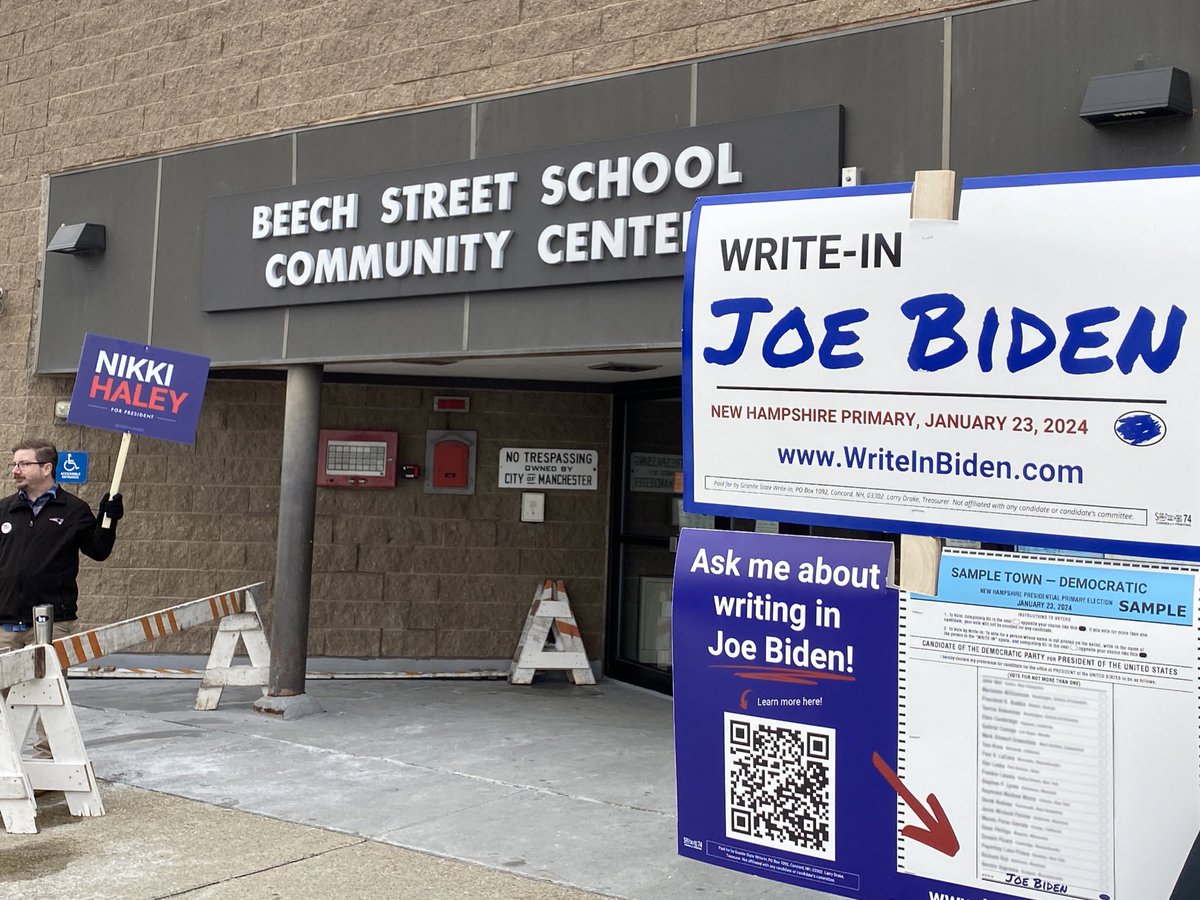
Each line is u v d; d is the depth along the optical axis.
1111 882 2.84
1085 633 2.88
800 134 6.07
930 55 5.79
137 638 6.92
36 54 9.49
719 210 3.33
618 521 9.44
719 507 3.34
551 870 4.86
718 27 6.51
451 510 9.48
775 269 3.24
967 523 3.01
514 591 9.48
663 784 6.23
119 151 8.95
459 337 7.18
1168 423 2.77
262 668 7.91
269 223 7.90
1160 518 2.78
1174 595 2.79
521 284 6.92
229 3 8.52
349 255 7.61
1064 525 2.89
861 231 3.13
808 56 6.16
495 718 7.80
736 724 3.37
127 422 6.91
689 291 3.36
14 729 5.42
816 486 3.20
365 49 7.88
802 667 3.27
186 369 7.13
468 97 7.41
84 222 8.98
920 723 3.10
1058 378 2.88
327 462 9.37
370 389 9.45
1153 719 2.80
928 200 3.04
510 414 9.53
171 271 8.50
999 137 5.59
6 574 6.26
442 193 7.22
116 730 7.21
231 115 8.42
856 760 3.18
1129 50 5.27
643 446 9.23
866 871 3.16
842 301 3.15
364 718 7.69
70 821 5.41
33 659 5.41
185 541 9.38
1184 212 2.76
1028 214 2.93
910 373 3.07
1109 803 2.85
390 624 9.39
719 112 6.45
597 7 6.96
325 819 5.51
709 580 3.41
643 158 6.51
